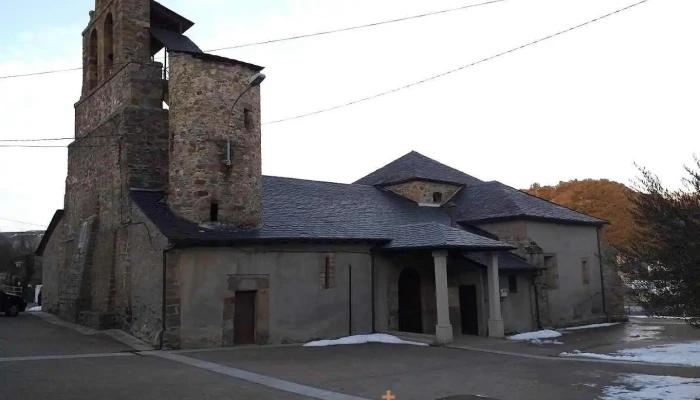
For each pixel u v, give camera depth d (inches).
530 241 858.8
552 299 891.4
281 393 359.3
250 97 674.8
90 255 746.2
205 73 644.1
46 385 359.6
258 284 625.9
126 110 690.2
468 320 767.1
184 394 347.6
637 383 396.2
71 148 873.5
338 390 372.8
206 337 586.6
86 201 796.0
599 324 948.0
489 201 954.7
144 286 616.1
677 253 370.6
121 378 395.2
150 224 611.5
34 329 666.8
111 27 797.9
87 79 834.8
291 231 665.0
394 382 404.8
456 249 662.5
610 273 1000.2
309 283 661.3
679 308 375.9
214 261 601.6
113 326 676.1
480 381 410.6
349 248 700.0
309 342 641.6
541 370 462.3
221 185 633.0
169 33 767.7
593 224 995.9
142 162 690.2
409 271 776.3
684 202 376.2
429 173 1023.0
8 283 1481.3
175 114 644.1
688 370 454.6
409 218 863.7
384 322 720.3
